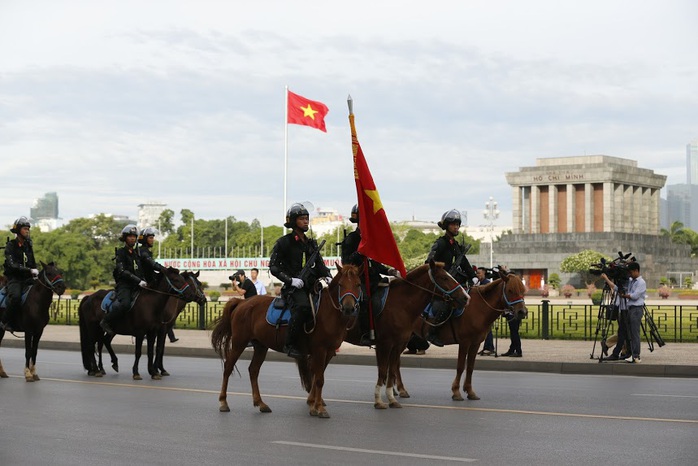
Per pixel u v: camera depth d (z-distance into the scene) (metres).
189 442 12.72
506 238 144.38
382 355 16.28
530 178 150.62
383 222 16.61
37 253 147.38
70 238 150.00
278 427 14.03
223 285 150.50
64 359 27.30
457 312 17.41
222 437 13.12
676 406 16.31
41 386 19.80
